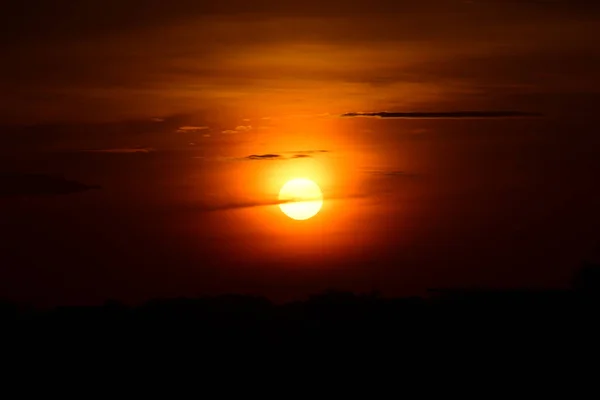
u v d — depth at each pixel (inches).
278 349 2151.8
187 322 2267.5
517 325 2244.1
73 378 2032.5
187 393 1983.3
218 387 2004.2
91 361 2096.5
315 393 1979.6
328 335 2206.0
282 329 2249.0
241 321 2277.3
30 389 1985.7
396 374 2043.6
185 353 2130.9
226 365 2080.5
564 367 2042.3
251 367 2075.5
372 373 2043.6
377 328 2242.9
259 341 2186.3
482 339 2174.0
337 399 1957.4
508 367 2053.4
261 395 1978.3
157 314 2315.5
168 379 2030.0
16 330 2237.9
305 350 2142.0
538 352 2110.0
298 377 2037.4
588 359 2073.1
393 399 1950.1
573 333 2196.1
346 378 2031.3
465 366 2060.8
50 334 2217.0
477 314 2314.2
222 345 2161.7
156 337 2197.3
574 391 1951.3
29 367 2068.2
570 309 2327.8
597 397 1923.0
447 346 2148.1
